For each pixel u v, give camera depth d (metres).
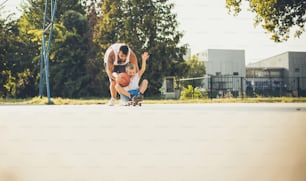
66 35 13.66
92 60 13.58
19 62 11.10
